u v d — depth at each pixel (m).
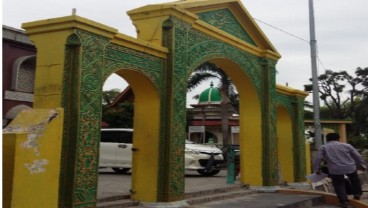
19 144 5.13
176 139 8.55
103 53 6.96
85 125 6.54
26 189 5.17
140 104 8.66
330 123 25.23
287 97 14.55
